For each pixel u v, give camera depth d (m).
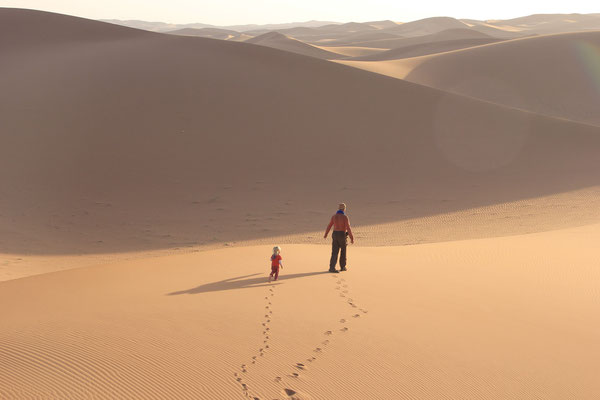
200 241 21.89
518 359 6.17
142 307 7.63
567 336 7.16
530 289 9.70
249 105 41.97
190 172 32.50
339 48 167.25
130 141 36.25
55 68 49.97
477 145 38.88
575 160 36.41
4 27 66.25
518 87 79.81
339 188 30.73
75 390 4.79
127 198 28.78
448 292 9.24
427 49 138.50
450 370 5.71
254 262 11.55
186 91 43.75
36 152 34.34
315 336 6.52
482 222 23.48
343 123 40.50
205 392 4.84
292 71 49.16
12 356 5.56
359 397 4.95
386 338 6.59
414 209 26.91
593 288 9.89
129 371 5.21
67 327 6.56
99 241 22.31
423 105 45.41
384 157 35.84
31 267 17.58
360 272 10.70
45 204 27.61
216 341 6.16
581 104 76.00
